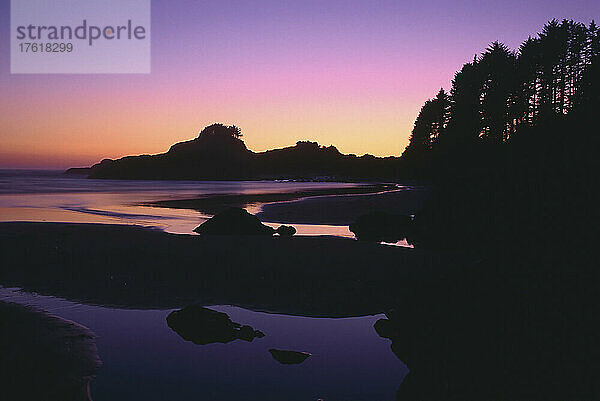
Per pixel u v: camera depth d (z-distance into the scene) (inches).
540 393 165.0
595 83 1010.7
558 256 233.8
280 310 347.9
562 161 485.4
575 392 155.9
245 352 263.1
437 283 299.9
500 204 591.5
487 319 222.8
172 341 277.6
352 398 206.5
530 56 1651.1
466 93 2100.1
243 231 741.3
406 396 204.2
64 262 499.5
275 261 512.7
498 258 273.7
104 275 444.8
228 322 308.3
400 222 825.5
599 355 160.7
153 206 1384.1
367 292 395.2
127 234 691.4
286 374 233.9
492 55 1923.0
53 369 231.1
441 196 813.9
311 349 269.4
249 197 1899.6
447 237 675.4
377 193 2212.1
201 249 579.8
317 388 218.2
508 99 1755.7
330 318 329.1
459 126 2075.5
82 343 269.0
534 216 327.9
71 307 345.1
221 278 439.8
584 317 180.1
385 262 510.0
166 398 205.5
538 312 201.9
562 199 336.2
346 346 273.7
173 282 423.2
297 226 901.2
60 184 3503.9
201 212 1186.6
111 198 1793.8
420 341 253.0
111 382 219.3
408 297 316.8
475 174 786.2
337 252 562.6
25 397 200.5
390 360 250.4
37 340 270.8
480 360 201.0
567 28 1558.8
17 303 351.3
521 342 193.3
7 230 723.4
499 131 1779.0
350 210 1259.8
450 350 223.8
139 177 6717.5
